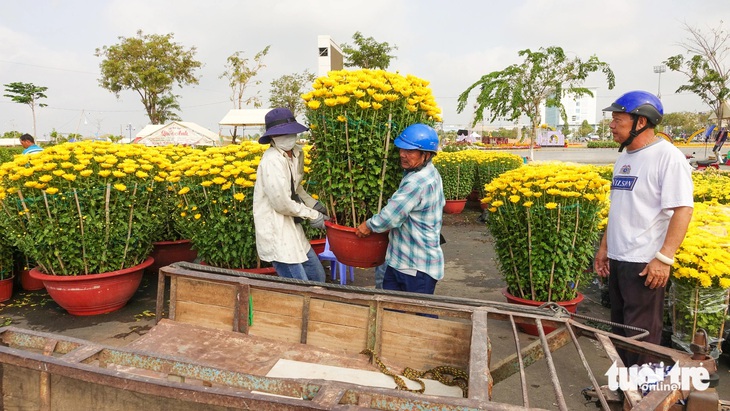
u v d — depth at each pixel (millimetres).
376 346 3078
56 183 4742
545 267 4719
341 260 3910
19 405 2381
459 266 7680
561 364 4328
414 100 3643
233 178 4918
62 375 2154
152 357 2285
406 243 3648
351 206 3744
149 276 6859
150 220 5340
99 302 5195
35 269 5211
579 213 4598
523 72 15977
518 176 4809
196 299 3518
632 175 3336
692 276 3740
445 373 2877
